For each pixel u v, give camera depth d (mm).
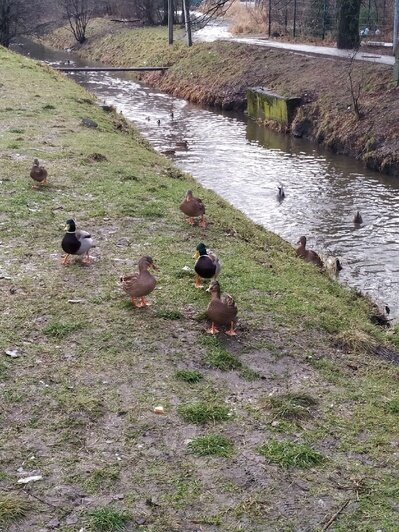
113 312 8609
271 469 6039
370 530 5371
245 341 8289
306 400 7121
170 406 6859
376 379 7871
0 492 5551
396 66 26828
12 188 13125
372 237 16719
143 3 60125
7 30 49156
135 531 5258
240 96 34625
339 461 6223
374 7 39812
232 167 23312
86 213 12102
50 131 18484
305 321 8992
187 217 12500
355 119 25984
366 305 11430
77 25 62156
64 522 5301
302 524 5418
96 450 6164
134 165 16109
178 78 41188
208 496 5676
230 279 10000
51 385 7059
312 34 41844
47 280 9398
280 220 17812
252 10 54188
